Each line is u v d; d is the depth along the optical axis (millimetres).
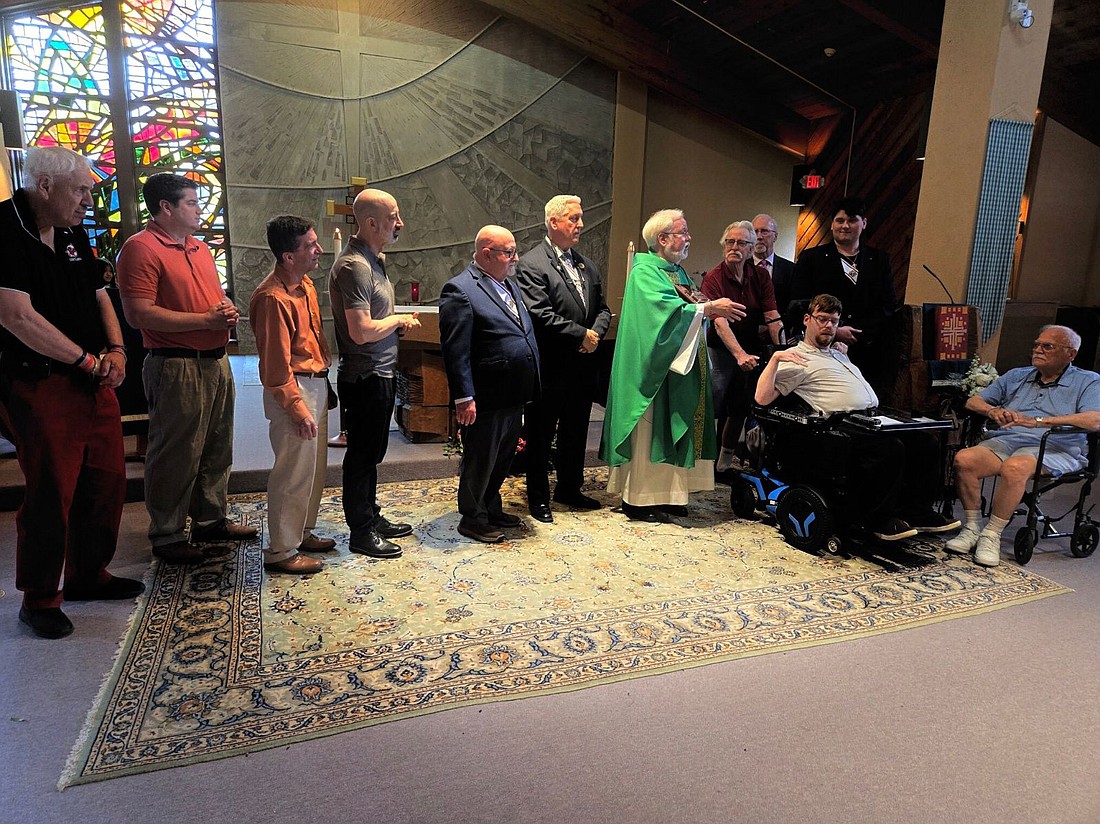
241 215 7719
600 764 1774
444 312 2867
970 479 3205
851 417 3047
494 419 2975
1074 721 2014
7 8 6855
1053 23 5930
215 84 7496
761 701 2055
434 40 7957
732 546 3199
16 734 1801
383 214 2635
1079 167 7395
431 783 1688
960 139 4328
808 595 2725
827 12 6809
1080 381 3248
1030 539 3102
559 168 8602
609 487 3664
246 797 1617
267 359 2469
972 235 4309
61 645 2211
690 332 3189
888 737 1918
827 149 9047
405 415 4449
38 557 2215
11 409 2146
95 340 2299
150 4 7176
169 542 2779
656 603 2615
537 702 2008
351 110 7863
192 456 2709
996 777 1780
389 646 2258
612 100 8594
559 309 3287
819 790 1715
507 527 3328
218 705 1930
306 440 2598
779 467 3318
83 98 7199
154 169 7438
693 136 9102
